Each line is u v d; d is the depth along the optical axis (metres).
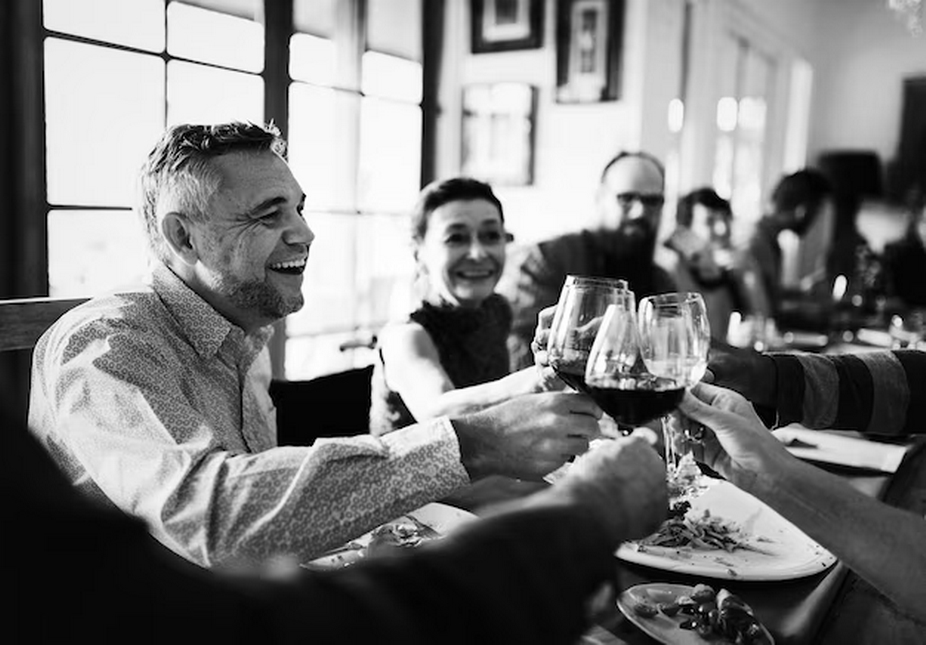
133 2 2.46
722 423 0.89
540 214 4.19
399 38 3.71
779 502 0.89
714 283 3.97
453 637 0.43
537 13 4.02
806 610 0.92
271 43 2.98
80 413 0.98
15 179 2.19
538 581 0.48
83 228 2.38
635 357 0.90
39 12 2.18
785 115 6.29
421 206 1.99
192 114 2.70
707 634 0.83
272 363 3.16
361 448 0.89
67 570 0.35
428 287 2.01
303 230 1.24
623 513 0.60
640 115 3.94
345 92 3.40
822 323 4.59
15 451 0.36
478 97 4.07
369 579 0.45
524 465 0.92
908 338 3.40
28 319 1.46
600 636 0.84
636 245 2.99
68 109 2.30
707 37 4.80
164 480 0.89
